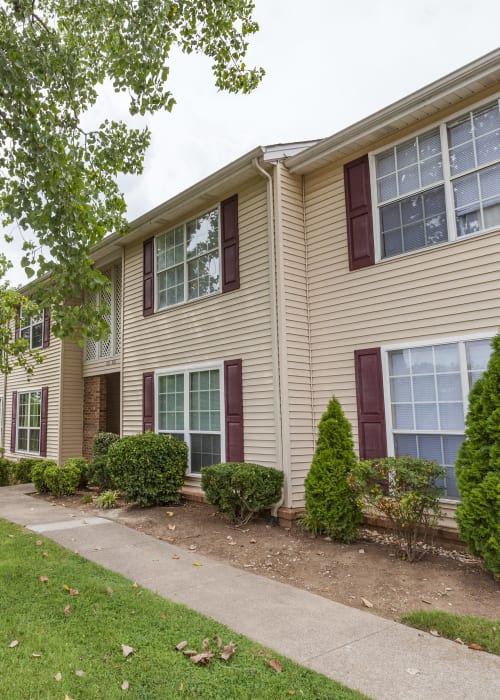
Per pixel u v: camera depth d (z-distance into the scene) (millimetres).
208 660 3184
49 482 9898
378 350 6711
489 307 5680
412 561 5262
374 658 3277
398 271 6594
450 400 5949
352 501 5961
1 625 3674
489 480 4516
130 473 8125
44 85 5184
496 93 5781
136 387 10648
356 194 7172
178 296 9719
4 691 2793
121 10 5660
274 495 6875
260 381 7684
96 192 5039
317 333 7547
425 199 6445
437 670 3123
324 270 7555
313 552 5703
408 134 6625
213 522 7191
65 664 3107
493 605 4129
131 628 3656
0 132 4781
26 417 15539
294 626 3783
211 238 9031
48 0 6617
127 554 5688
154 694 2801
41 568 5023
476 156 5953
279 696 2799
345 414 7062
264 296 7789
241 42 6879
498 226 5672
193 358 9102
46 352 14492
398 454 6410
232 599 4348
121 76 6125
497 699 2809
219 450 8430
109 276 12930
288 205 7723
